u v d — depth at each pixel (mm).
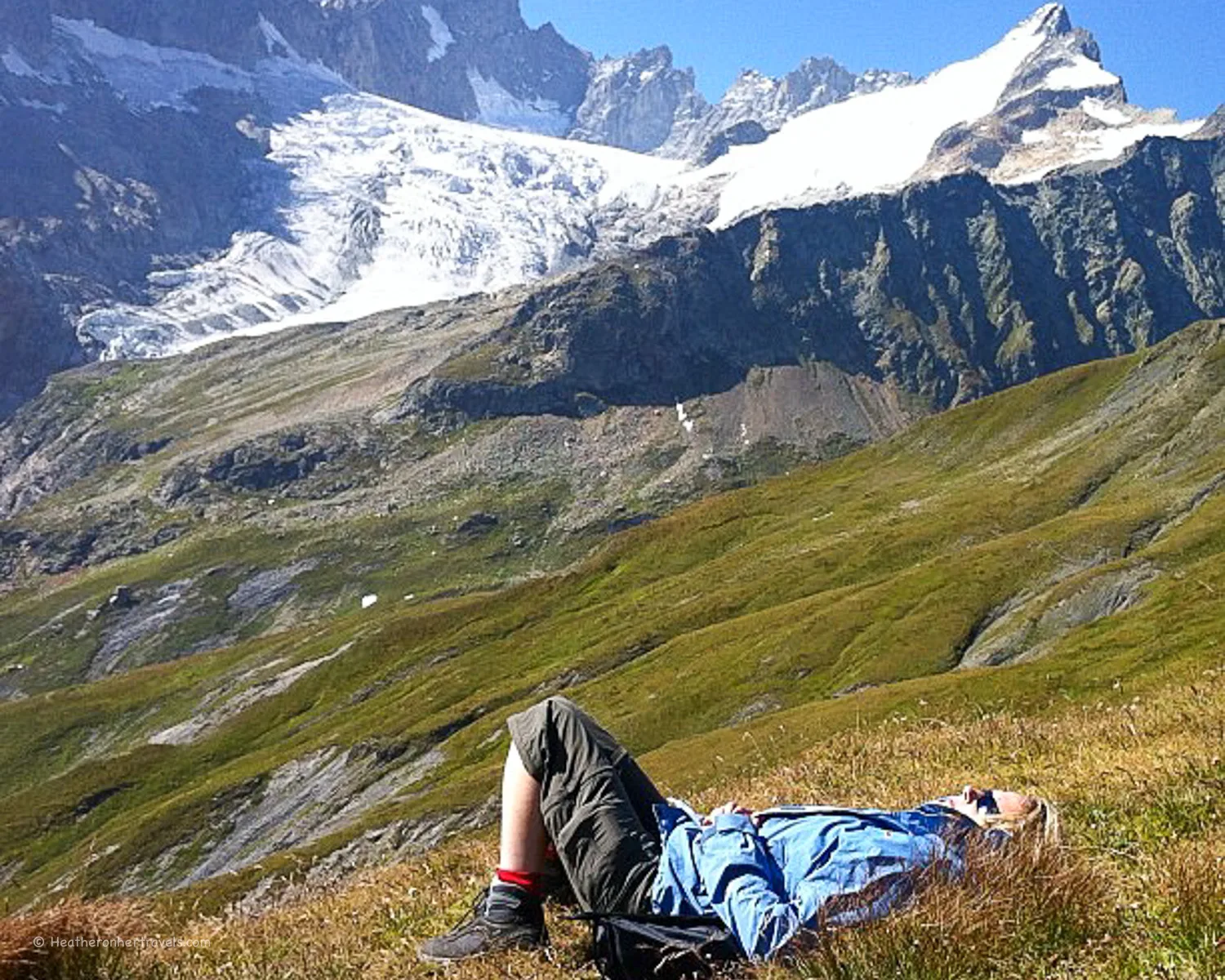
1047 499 181625
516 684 159250
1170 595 99688
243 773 160750
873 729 21469
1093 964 6293
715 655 138375
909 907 6586
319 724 176250
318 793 149250
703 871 7359
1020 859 6957
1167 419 195375
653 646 161375
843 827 7426
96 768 182500
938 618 131000
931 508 193750
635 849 7660
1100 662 84312
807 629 136250
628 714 131125
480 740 145000
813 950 6578
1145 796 9969
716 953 7031
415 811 114375
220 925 11461
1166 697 17719
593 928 7578
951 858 7035
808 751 20250
